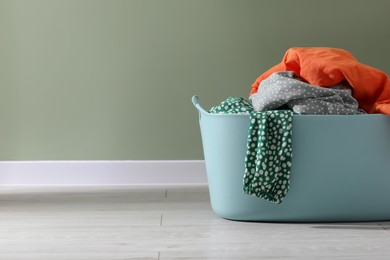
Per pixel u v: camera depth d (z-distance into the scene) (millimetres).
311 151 2314
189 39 3438
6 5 3418
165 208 2738
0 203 2895
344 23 3457
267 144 2264
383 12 3459
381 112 2375
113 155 3465
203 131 2467
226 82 3449
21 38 3426
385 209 2391
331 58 2482
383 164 2352
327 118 2303
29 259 1912
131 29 3428
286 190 2305
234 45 3443
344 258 1892
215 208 2490
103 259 1899
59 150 3457
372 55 3471
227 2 3430
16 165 3441
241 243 2086
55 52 3430
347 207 2369
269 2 3438
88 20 3422
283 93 2344
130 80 3445
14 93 3438
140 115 3457
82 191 3234
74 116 3449
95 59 3436
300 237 2164
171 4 3424
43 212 2664
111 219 2502
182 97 3455
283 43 3449
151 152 3467
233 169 2369
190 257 1913
